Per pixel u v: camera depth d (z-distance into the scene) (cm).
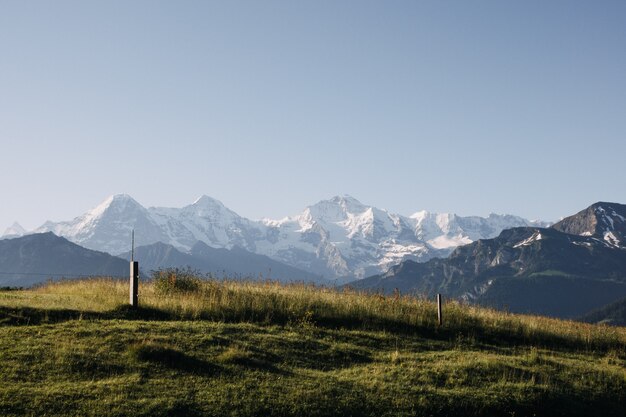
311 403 2041
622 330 4281
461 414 2195
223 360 2314
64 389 1908
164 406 1881
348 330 3155
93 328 2494
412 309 3669
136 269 2961
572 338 3672
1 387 1867
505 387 2480
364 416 2036
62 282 4128
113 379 2031
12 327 2414
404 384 2353
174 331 2606
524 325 3734
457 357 2839
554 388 2566
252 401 1991
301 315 3247
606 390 2697
